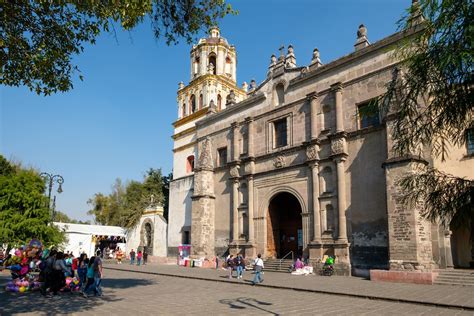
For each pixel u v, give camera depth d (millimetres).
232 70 46812
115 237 55531
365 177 24188
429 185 6105
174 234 40562
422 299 13828
